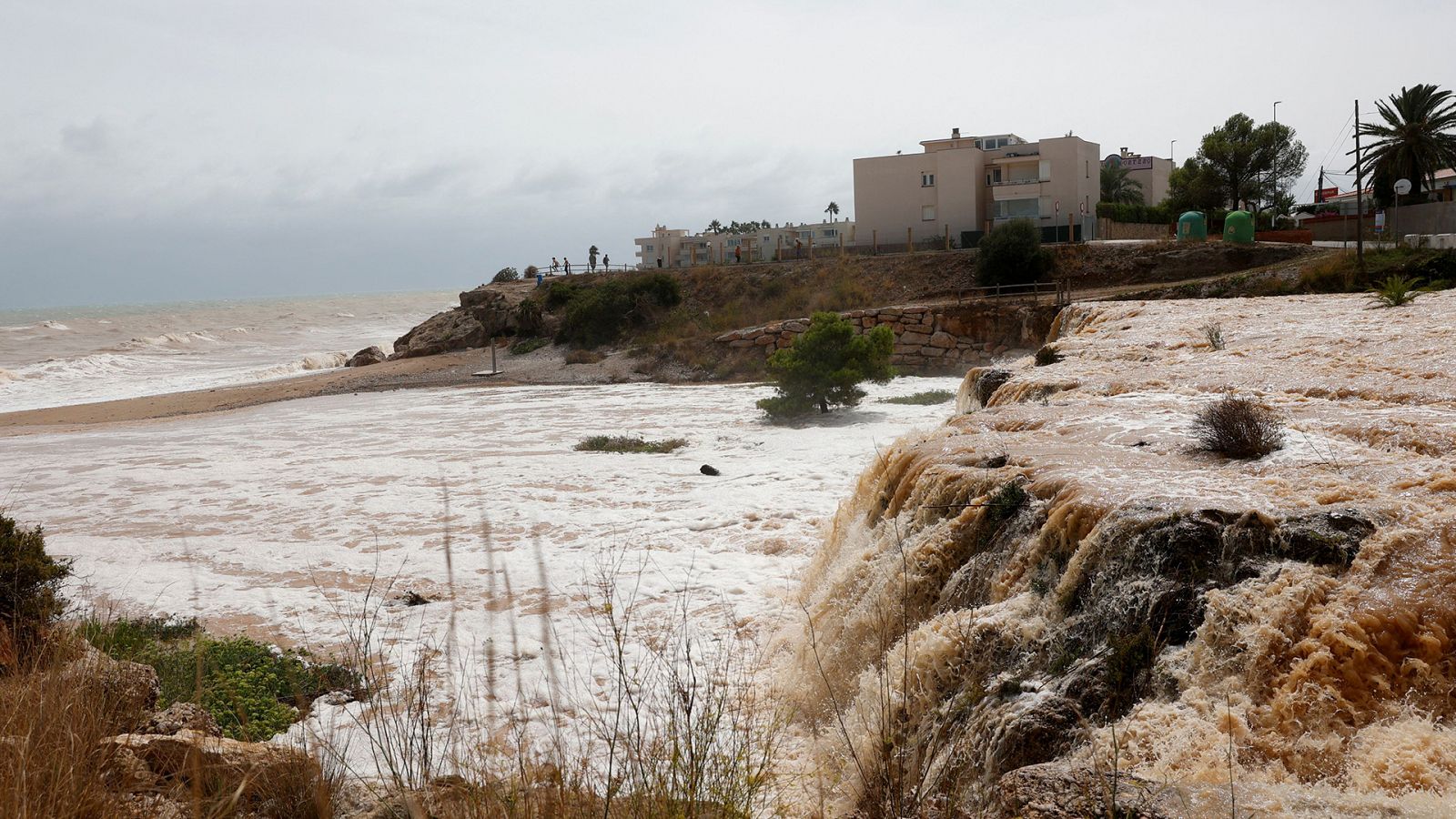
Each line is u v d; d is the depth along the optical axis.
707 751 4.77
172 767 3.80
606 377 44.00
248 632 10.05
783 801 5.38
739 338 43.00
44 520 17.39
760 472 19.05
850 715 6.38
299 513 17.12
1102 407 10.50
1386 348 12.68
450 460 22.70
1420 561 4.87
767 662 8.48
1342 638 4.45
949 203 60.56
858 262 53.88
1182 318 19.53
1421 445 7.23
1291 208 72.62
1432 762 3.79
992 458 8.26
